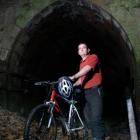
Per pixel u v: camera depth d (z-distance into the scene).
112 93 17.30
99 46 13.73
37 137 5.47
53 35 12.20
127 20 9.57
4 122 8.41
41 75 13.88
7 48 10.12
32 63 12.30
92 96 6.24
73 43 13.84
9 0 10.05
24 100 11.70
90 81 6.25
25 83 11.73
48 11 10.03
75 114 6.32
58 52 14.02
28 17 10.03
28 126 5.31
